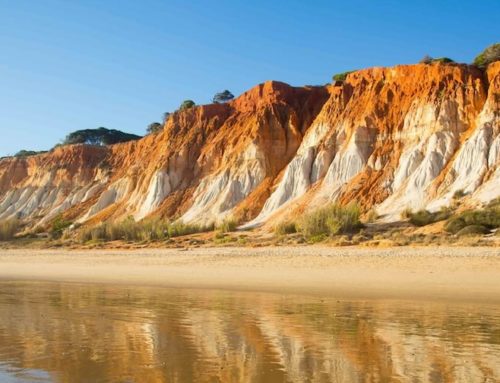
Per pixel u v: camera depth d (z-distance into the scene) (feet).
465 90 196.65
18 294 70.64
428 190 174.81
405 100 212.43
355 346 36.19
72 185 354.33
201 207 237.25
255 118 256.52
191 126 293.84
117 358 33.24
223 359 32.83
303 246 135.03
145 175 286.87
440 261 91.20
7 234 260.83
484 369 30.32
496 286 68.49
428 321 45.73
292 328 42.96
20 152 480.23
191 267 105.91
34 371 30.30
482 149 173.47
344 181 202.28
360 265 93.40
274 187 226.79
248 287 75.72
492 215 136.67
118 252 152.76
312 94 262.88
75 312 52.75
